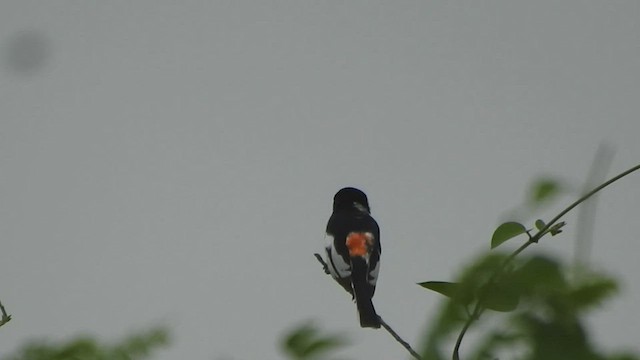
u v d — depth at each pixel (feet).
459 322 13.39
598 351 12.42
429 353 13.16
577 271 13.60
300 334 13.53
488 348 12.78
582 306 13.11
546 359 12.41
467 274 13.67
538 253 13.58
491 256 13.84
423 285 13.97
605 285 13.15
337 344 13.46
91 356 19.76
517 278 13.29
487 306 13.34
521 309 13.09
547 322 12.78
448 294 13.70
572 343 12.52
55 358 19.45
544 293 13.16
